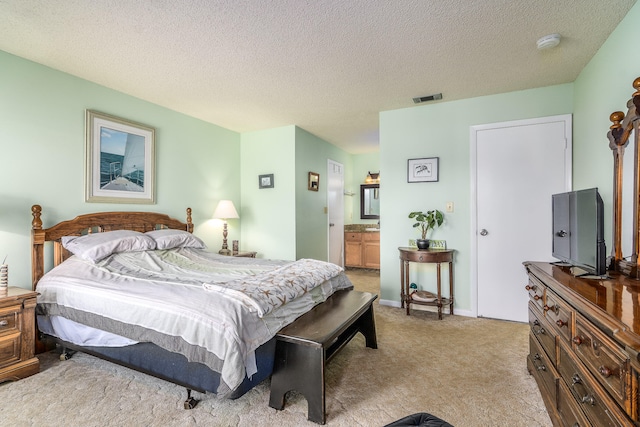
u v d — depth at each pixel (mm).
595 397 1069
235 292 1683
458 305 3340
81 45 2207
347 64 2502
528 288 2051
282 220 4363
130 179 3121
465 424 1584
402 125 3582
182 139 3715
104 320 1856
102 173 2881
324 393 1584
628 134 1695
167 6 1773
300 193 4445
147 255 2623
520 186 3084
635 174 1582
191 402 1697
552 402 1544
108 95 2951
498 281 3180
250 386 1565
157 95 3152
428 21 1928
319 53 2326
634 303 1088
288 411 1688
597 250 1509
